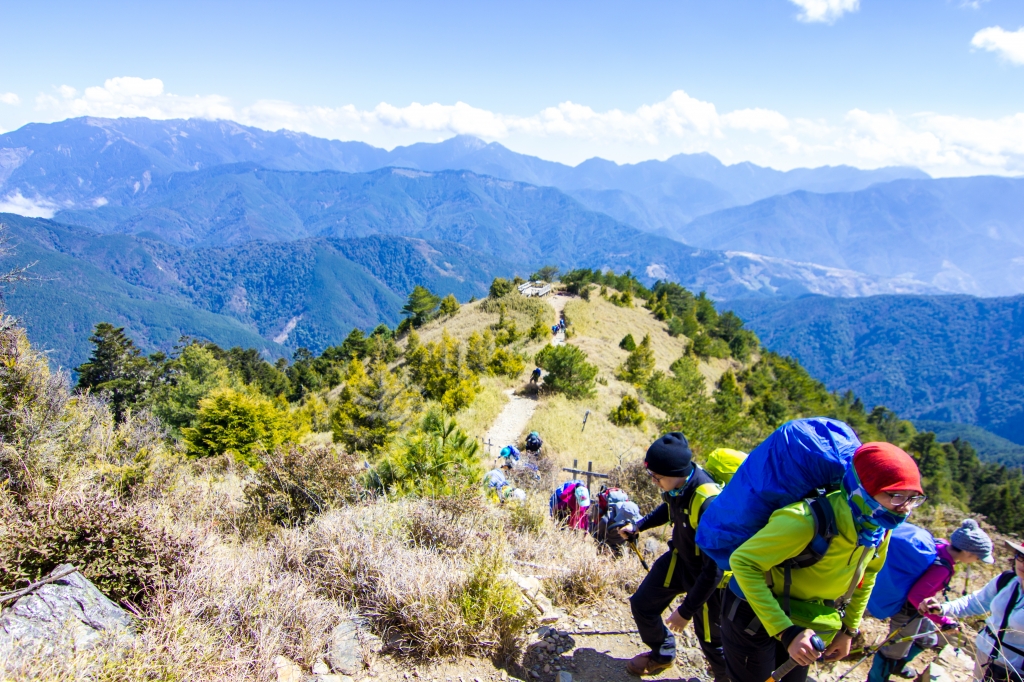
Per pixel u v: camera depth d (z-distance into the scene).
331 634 2.93
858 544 1.97
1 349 5.93
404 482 5.85
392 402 14.92
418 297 67.62
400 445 6.45
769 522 2.04
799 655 1.92
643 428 21.94
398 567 3.49
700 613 2.79
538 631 3.39
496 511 5.40
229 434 14.30
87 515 2.87
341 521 4.16
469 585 3.35
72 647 2.18
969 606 2.87
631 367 34.38
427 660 2.96
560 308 56.41
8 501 3.17
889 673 2.90
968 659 3.38
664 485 2.77
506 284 60.38
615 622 3.61
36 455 4.89
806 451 2.02
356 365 29.25
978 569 4.91
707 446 16.36
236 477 7.99
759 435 19.22
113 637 2.35
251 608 2.82
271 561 3.51
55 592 2.51
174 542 3.02
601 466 13.24
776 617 1.97
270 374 71.50
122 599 2.68
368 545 3.67
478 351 29.31
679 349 58.81
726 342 75.00
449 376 24.20
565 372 24.62
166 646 2.32
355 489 5.45
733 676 2.41
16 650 2.11
